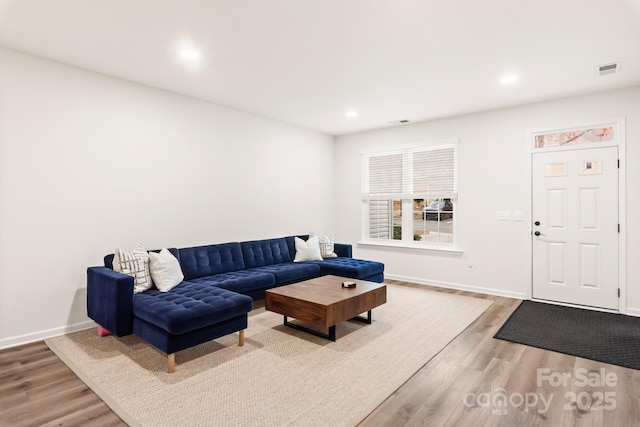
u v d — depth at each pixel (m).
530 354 2.86
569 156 4.22
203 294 3.06
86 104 3.38
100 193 3.47
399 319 3.73
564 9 2.32
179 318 2.48
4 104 2.92
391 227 5.91
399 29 2.59
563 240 4.28
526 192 4.52
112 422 1.96
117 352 2.86
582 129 4.14
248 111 4.84
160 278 3.25
